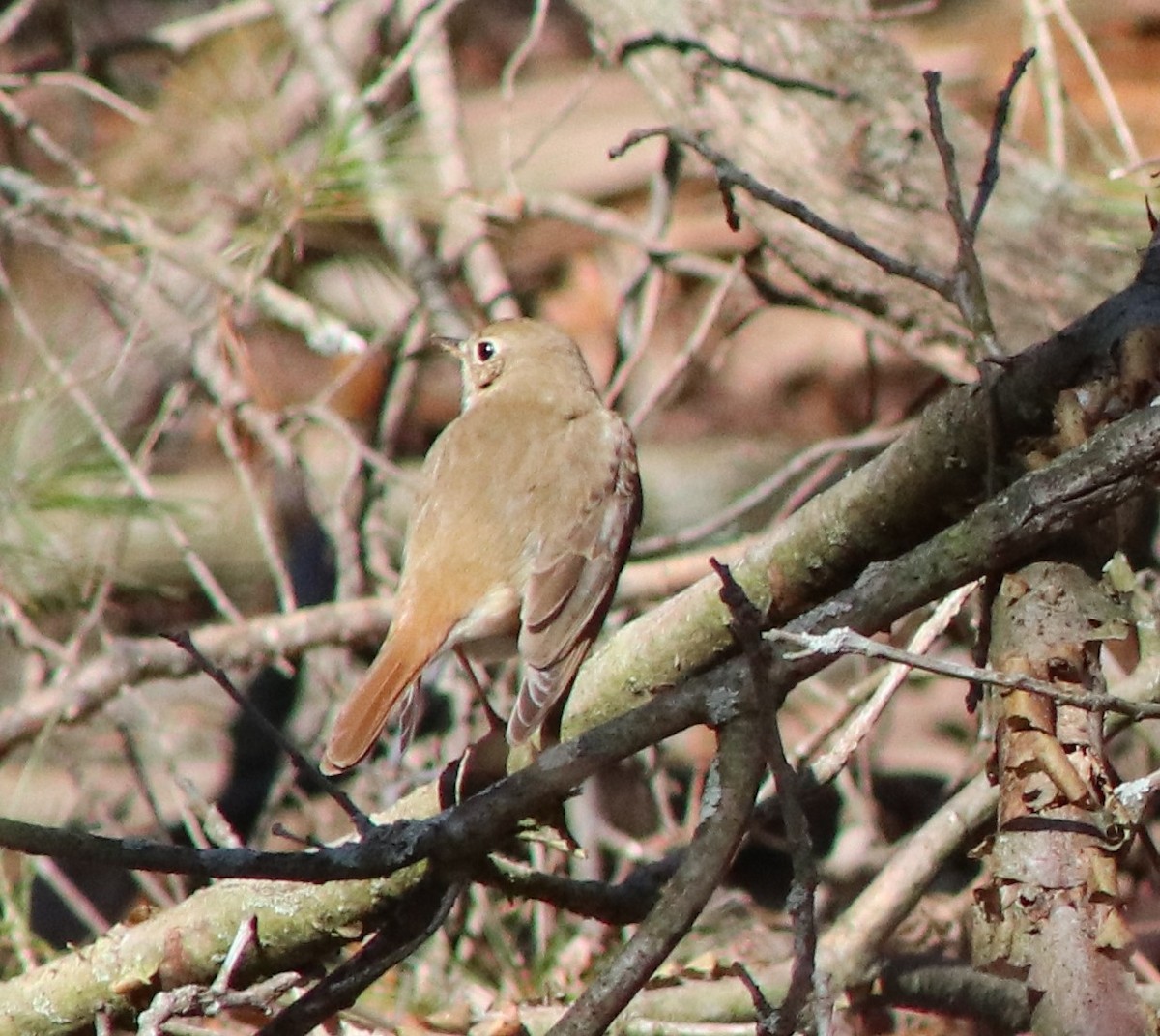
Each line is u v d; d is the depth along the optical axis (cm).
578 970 865
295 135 1255
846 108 1070
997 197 1034
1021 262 1020
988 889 500
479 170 1577
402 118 1164
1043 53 1079
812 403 1538
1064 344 556
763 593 613
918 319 1067
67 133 1446
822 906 974
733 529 1284
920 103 1069
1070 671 513
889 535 591
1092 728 507
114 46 1388
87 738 1188
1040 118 1464
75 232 1297
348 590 1085
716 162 607
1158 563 986
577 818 1008
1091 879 482
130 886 1185
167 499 1164
